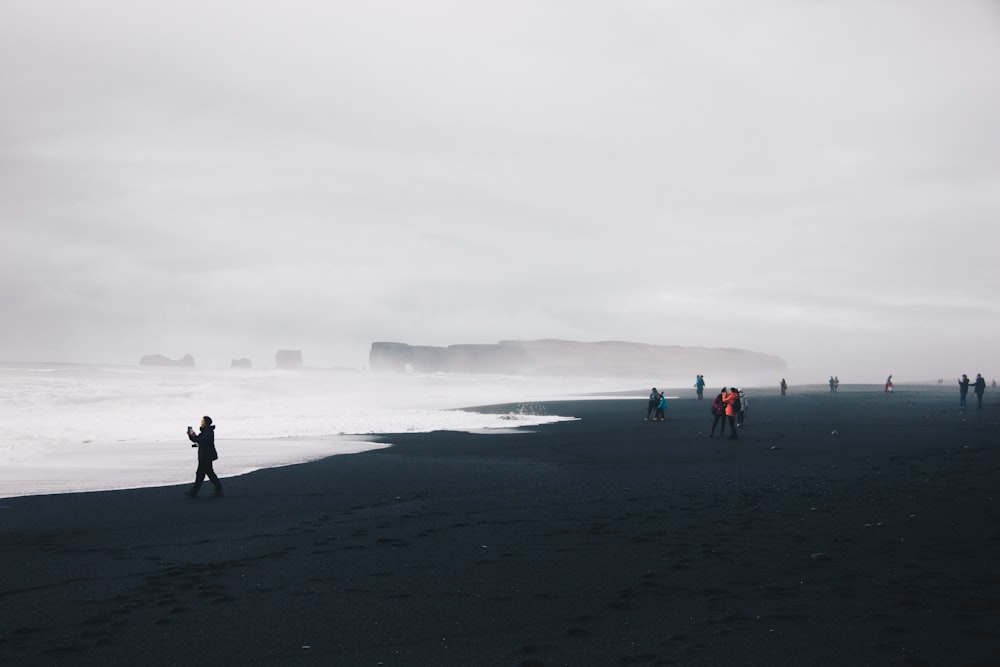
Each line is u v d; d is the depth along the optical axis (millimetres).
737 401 29859
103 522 12266
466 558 9430
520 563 9102
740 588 7805
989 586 7680
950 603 7070
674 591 7738
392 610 7211
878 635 6184
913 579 8000
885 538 10203
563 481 17250
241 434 33375
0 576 8633
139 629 6645
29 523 12180
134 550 10086
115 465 21219
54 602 7531
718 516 12219
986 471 17578
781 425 37000
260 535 11109
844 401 71250
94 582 8352
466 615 7039
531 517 12430
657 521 11852
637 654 5906
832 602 7191
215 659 5922
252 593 7855
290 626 6742
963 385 51500
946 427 33750
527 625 6711
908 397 83312
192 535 11141
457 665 5758
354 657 5965
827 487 15453
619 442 28438
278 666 5789
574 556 9453
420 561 9289
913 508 12664
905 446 24625
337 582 8289
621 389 153875
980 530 10695
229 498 14961
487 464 21234
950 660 5582
